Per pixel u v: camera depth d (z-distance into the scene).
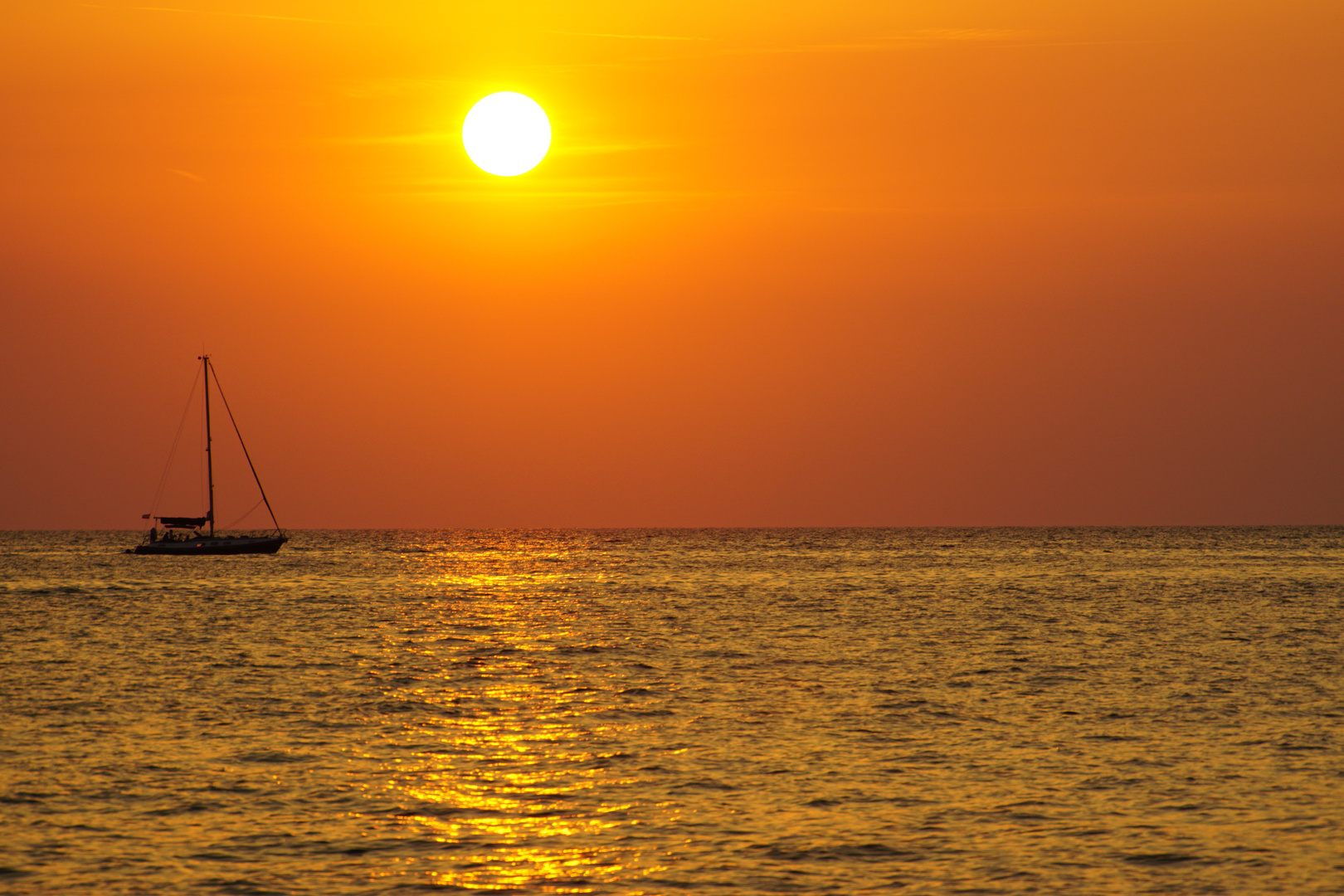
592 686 66.88
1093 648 84.69
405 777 44.84
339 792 42.69
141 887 33.34
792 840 37.31
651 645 87.56
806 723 55.19
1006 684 67.19
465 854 36.16
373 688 66.12
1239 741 50.97
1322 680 68.12
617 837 37.62
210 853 36.06
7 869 34.62
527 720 56.22
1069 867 35.00
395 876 34.25
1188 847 36.66
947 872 34.66
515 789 43.22
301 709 59.22
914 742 50.97
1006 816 39.84
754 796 42.31
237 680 68.69
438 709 59.19
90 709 58.44
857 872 34.62
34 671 72.06
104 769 45.69
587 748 49.81
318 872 34.53
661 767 46.38
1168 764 46.66
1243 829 38.34
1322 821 39.09
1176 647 85.06
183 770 45.72
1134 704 60.00
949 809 40.62
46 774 44.81
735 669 74.12
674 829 38.47
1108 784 43.72
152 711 58.19
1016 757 48.00
